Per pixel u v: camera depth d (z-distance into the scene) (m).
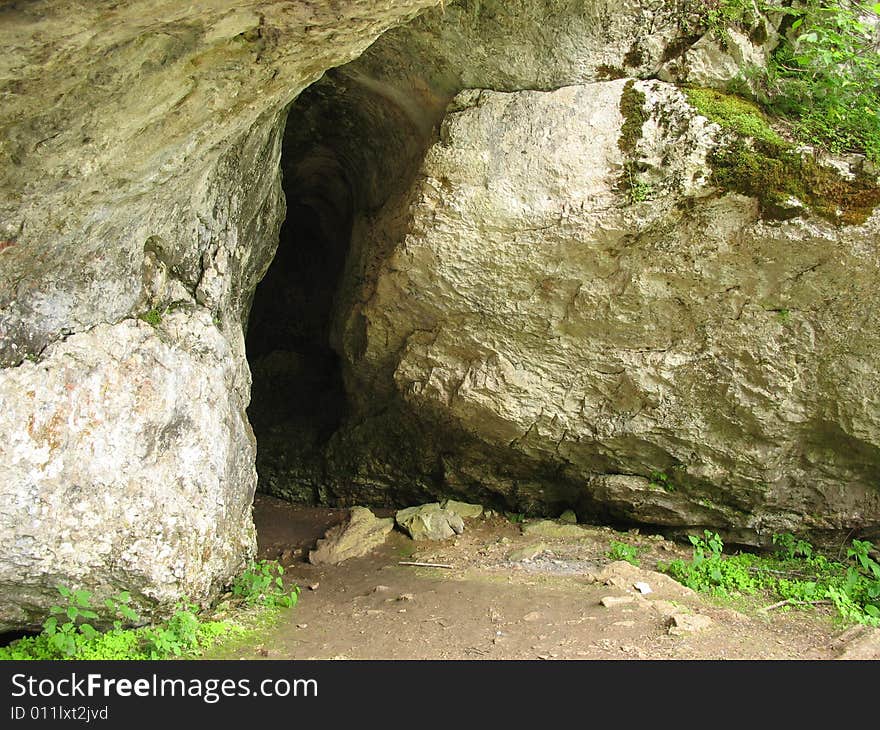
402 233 6.18
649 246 5.80
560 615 5.00
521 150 5.80
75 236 4.12
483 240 5.92
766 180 5.42
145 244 4.73
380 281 6.36
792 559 6.56
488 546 6.75
